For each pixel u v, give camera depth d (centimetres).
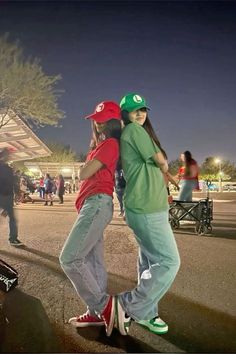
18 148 1919
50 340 239
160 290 232
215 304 305
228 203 1571
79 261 237
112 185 247
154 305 237
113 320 237
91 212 237
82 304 302
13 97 1451
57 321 269
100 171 242
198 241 595
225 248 535
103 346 232
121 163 249
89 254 259
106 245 548
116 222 823
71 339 241
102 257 263
